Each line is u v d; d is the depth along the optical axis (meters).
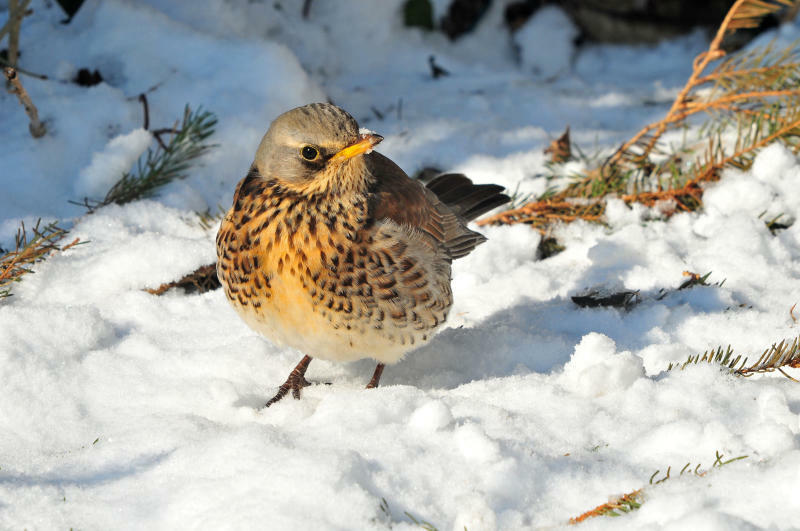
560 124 15.69
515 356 9.91
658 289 11.12
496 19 18.52
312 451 7.12
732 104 14.12
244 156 13.48
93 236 11.71
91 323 9.85
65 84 13.97
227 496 6.77
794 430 7.63
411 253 8.46
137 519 6.73
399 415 8.09
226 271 8.59
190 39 14.70
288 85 14.45
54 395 8.90
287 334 8.59
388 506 6.75
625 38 18.42
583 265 11.95
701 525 6.10
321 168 8.06
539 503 6.96
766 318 10.19
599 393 8.54
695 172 12.99
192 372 9.50
